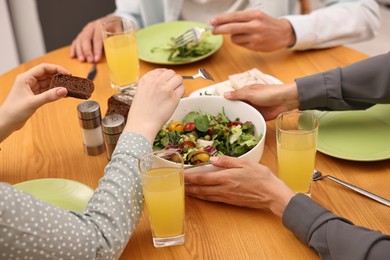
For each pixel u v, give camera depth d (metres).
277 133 1.12
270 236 1.02
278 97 1.34
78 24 3.01
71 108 1.52
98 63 1.76
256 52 1.77
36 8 2.91
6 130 1.21
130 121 1.09
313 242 0.96
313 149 1.09
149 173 1.01
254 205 1.08
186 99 1.30
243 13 1.69
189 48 1.73
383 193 1.11
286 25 1.71
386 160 1.22
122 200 0.97
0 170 1.27
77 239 0.89
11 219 0.83
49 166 1.27
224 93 1.31
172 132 1.21
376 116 1.36
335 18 1.75
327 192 1.13
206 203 1.12
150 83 1.13
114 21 1.67
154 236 1.01
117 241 0.94
